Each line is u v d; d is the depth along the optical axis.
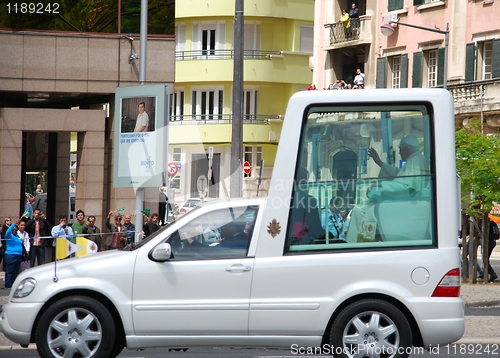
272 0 85.50
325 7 79.62
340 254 15.78
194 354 19.02
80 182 45.09
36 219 37.72
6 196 44.09
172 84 46.50
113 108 46.16
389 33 61.69
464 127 37.72
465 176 35.47
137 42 46.22
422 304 15.50
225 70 86.19
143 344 15.66
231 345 15.67
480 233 35.94
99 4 45.84
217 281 15.67
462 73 66.06
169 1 46.47
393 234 15.99
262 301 15.61
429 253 15.74
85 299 15.78
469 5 65.50
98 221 44.81
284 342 15.62
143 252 15.89
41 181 81.81
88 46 45.66
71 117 44.75
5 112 44.03
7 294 32.47
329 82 79.12
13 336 15.86
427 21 69.19
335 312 15.69
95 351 15.72
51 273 15.95
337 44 77.06
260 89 87.69
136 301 15.67
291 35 87.31
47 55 45.19
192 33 88.06
